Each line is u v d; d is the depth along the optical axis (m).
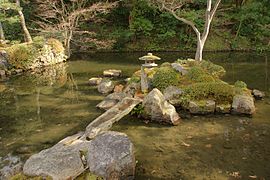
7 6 15.34
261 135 6.48
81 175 4.59
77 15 18.56
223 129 6.84
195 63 10.45
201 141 6.30
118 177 4.70
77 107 8.81
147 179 4.98
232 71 12.79
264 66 13.62
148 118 7.53
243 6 19.31
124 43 20.41
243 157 5.60
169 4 13.97
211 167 5.29
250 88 10.03
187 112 7.93
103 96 9.81
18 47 14.62
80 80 12.18
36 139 6.77
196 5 20.58
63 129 7.27
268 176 4.98
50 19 20.77
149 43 20.31
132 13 20.30
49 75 13.40
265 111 7.85
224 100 8.01
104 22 21.81
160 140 6.41
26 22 20.53
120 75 12.70
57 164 4.71
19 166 5.53
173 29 20.48
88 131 6.56
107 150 4.74
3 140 6.79
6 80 12.77
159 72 9.17
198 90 8.12
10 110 8.83
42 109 8.79
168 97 8.26
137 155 5.80
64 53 17.17
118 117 7.38
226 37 19.89
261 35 19.50
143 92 8.80
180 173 5.14
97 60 16.75
